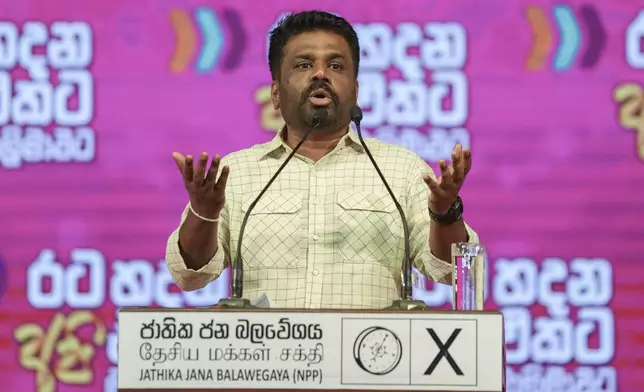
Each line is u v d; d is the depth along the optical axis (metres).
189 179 6.82
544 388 12.44
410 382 5.71
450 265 7.21
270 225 8.13
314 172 8.34
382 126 12.62
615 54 12.78
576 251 12.60
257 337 5.76
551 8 12.80
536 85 12.74
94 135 12.68
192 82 12.77
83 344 12.50
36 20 12.76
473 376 5.71
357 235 8.10
